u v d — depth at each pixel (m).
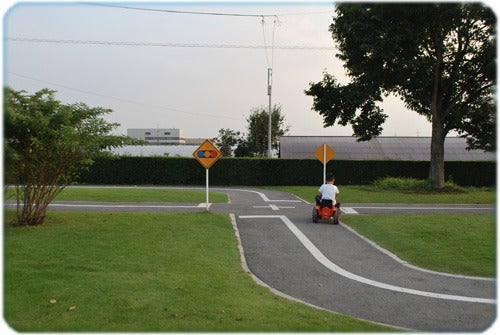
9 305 5.91
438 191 25.88
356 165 33.38
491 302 6.96
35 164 12.05
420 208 18.55
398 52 22.94
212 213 15.30
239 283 7.49
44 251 8.89
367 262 9.58
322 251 10.55
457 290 7.60
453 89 26.23
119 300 6.18
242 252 10.16
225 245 10.60
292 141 42.16
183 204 19.11
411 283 8.01
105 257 8.56
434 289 7.65
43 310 5.80
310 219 15.26
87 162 12.80
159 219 13.40
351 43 23.47
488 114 25.19
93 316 5.66
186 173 33.50
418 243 11.17
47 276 7.17
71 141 11.97
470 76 25.27
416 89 25.59
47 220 12.90
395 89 25.12
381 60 23.52
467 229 12.73
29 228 11.49
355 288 7.67
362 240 11.85
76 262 8.09
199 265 8.41
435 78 25.38
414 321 6.14
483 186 32.72
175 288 6.85
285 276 8.41
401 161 33.34
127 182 33.47
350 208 18.44
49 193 12.46
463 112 26.00
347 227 13.75
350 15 22.84
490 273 8.73
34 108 11.63
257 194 25.05
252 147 48.28
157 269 7.92
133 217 13.70
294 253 10.32
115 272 7.58
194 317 5.72
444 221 14.18
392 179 28.94
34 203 13.05
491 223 13.77
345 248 10.91
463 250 10.41
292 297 7.02
